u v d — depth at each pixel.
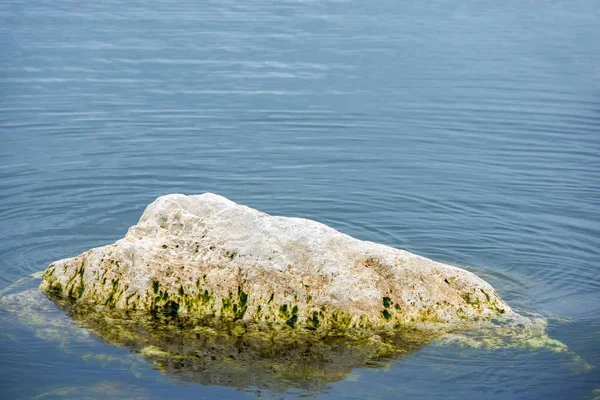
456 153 24.55
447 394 11.28
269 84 33.16
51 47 39.38
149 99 30.20
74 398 10.97
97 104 29.22
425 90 32.81
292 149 24.61
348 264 13.33
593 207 19.94
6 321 13.05
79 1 54.44
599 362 12.16
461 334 12.84
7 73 33.81
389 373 11.80
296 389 11.31
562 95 32.25
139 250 13.70
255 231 13.66
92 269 13.63
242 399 11.02
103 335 12.72
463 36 45.62
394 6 56.56
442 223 18.67
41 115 27.48
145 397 11.02
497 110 29.78
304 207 19.59
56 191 20.20
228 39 42.59
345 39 43.53
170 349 12.36
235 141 25.23
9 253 16.09
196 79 33.72
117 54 38.19
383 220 18.80
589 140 25.98
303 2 56.62
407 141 25.78
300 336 12.69
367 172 22.53
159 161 22.91
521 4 60.16
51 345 12.39
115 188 20.58
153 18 48.44
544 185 21.62
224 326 12.93
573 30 48.41
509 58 39.75
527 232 18.14
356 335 12.71
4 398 10.98
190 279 13.36
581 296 14.63
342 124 27.64
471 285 13.63
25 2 53.00
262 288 13.12
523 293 14.68
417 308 13.14
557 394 11.31
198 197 14.68
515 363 12.13
